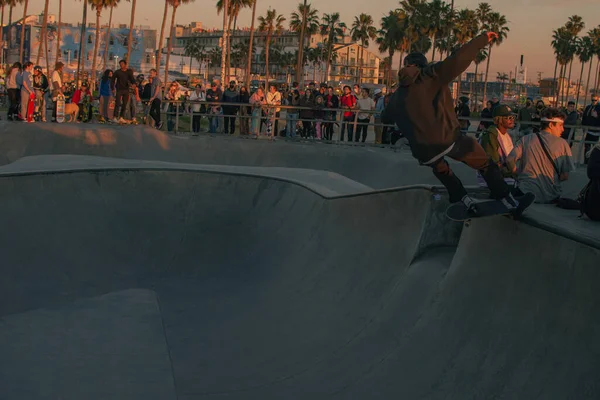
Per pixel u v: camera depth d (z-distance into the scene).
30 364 5.86
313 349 6.07
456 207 4.90
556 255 4.20
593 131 14.55
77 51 95.06
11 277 7.71
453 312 5.05
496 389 4.14
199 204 9.90
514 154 5.87
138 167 10.01
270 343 6.54
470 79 92.00
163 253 9.13
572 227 4.30
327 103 17.61
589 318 3.76
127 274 8.65
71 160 10.45
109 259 8.74
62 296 7.83
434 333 5.09
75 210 8.96
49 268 8.11
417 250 6.06
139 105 18.06
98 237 8.90
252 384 5.72
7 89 16.69
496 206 4.64
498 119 5.95
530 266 4.45
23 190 8.66
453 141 4.53
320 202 8.61
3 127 14.73
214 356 6.43
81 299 7.81
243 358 6.34
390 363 5.15
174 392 5.52
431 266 5.84
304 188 9.39
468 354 4.62
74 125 15.82
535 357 4.04
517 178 5.98
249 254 9.05
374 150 16.28
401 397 4.68
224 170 10.64
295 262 8.22
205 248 9.25
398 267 6.23
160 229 9.41
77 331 6.72
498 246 4.87
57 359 6.01
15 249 8.02
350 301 6.53
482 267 4.98
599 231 4.47
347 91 17.73
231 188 10.19
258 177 10.20
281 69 107.06
